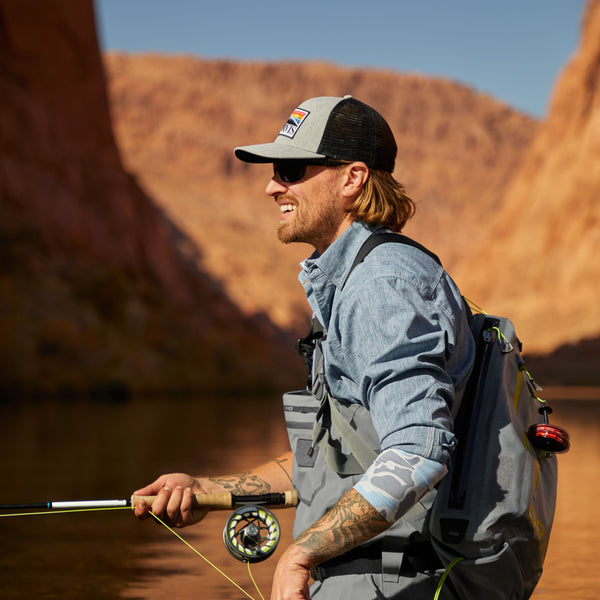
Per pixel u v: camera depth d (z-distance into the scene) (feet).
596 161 297.94
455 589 7.31
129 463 39.11
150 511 8.57
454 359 7.43
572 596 15.42
